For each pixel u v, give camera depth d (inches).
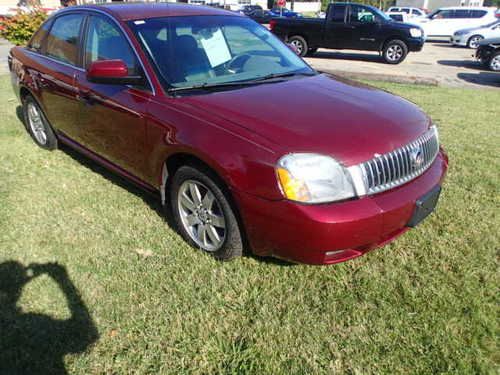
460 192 150.2
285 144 92.5
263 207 93.0
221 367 82.3
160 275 107.0
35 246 118.5
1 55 491.5
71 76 146.1
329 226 88.0
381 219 92.4
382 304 97.6
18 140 198.8
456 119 244.4
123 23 129.0
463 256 114.8
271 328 90.9
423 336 89.0
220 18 146.2
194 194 111.7
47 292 101.0
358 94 122.2
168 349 85.7
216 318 94.0
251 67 134.2
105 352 85.5
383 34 526.3
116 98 125.6
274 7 1839.3
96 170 167.2
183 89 117.2
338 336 89.4
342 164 91.1
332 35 552.1
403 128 105.1
